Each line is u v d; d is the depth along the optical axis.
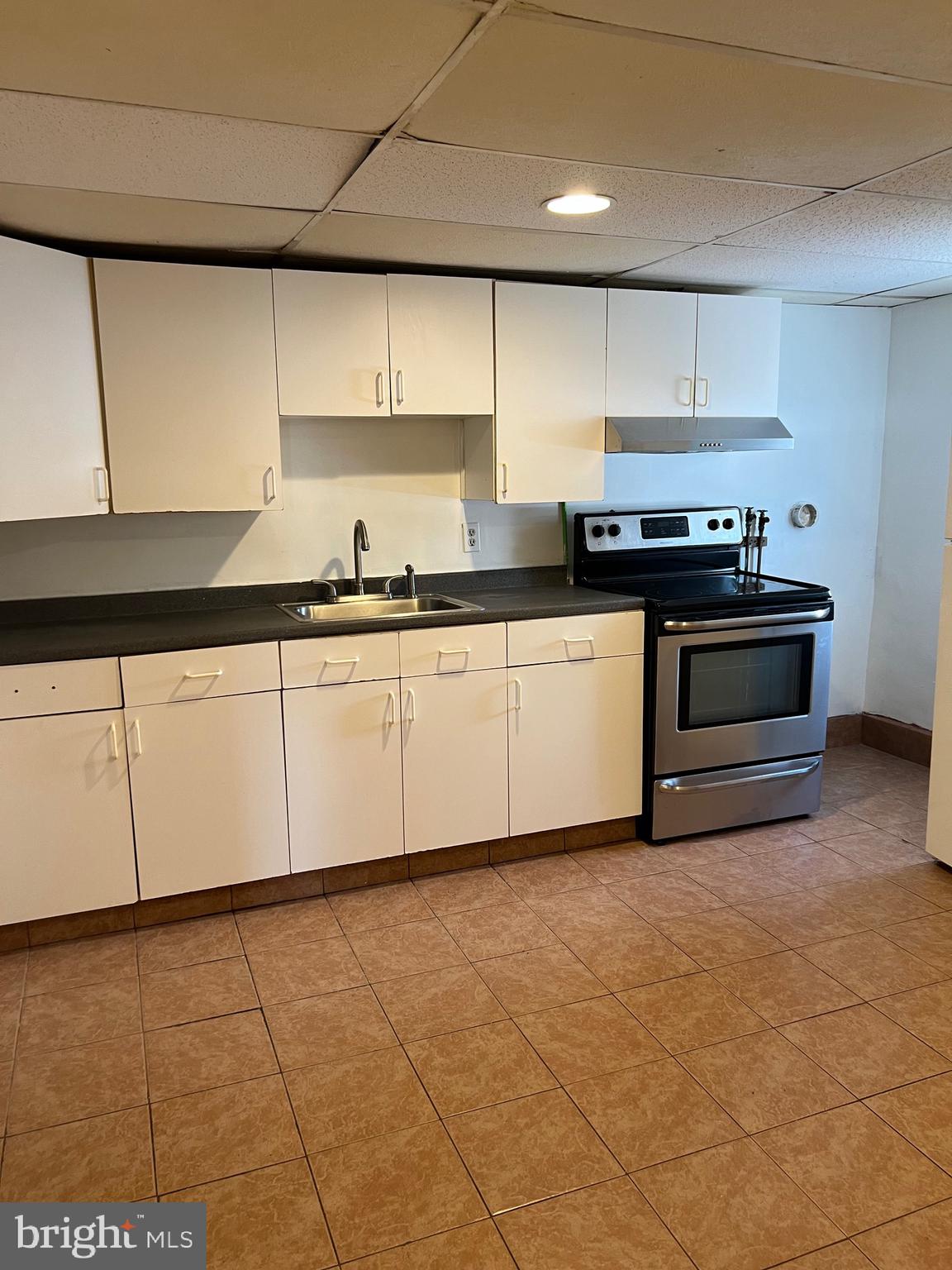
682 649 3.23
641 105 1.71
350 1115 1.97
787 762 3.49
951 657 2.98
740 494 4.05
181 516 3.14
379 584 3.44
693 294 3.37
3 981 2.50
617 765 3.30
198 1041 2.24
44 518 2.53
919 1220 1.67
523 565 3.68
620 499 3.83
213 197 2.22
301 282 2.85
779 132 1.86
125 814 2.66
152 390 2.74
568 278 3.32
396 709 2.93
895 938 2.68
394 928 2.77
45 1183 1.79
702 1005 2.35
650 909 2.87
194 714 2.69
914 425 4.11
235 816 2.79
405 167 2.03
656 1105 1.99
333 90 1.61
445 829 3.07
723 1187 1.76
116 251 2.74
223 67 1.51
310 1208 1.72
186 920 2.84
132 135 1.80
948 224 2.59
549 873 3.14
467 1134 1.91
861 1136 1.89
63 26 1.35
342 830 2.93
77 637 2.65
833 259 3.04
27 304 2.44
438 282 3.01
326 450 3.31
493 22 1.37
